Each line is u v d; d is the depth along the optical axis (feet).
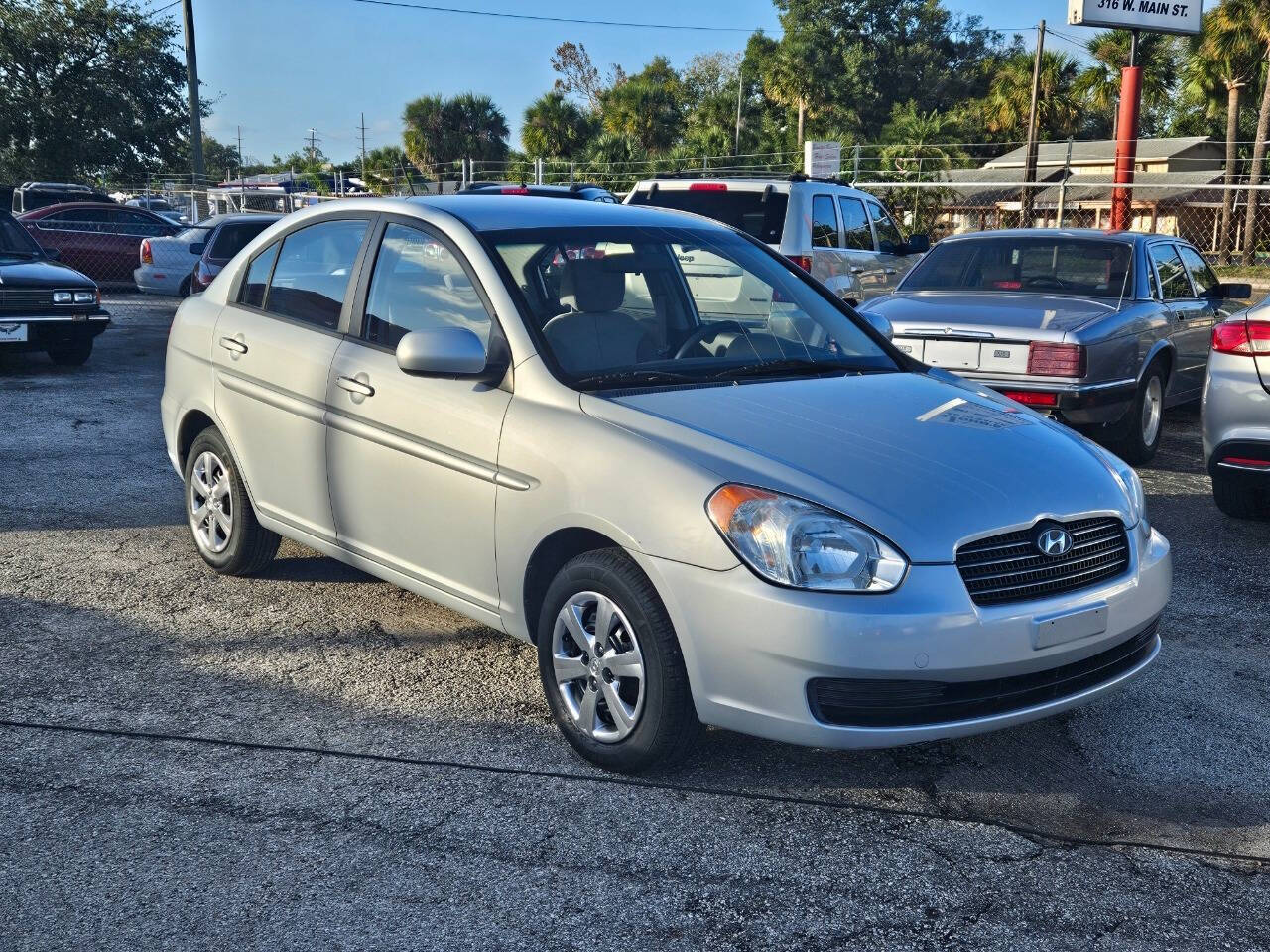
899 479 10.75
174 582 17.06
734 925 9.09
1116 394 24.21
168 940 8.79
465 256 13.26
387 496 13.57
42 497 21.75
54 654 14.30
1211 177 156.66
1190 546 19.98
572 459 11.37
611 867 9.88
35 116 139.64
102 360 41.24
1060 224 64.23
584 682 11.75
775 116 221.05
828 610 9.96
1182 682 14.14
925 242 36.04
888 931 9.05
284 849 10.06
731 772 11.58
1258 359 19.22
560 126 153.38
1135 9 76.48
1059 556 10.84
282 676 13.80
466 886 9.57
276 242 16.21
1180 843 10.46
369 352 13.99
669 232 14.75
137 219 68.85
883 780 11.51
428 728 12.51
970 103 207.51
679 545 10.48
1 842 10.06
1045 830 10.64
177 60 147.84
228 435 16.16
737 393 12.22
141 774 11.34
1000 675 10.36
